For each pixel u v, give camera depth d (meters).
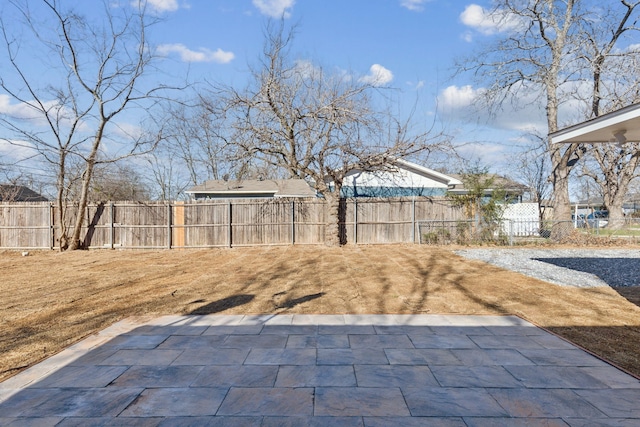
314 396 2.74
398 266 8.71
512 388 2.85
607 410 2.53
